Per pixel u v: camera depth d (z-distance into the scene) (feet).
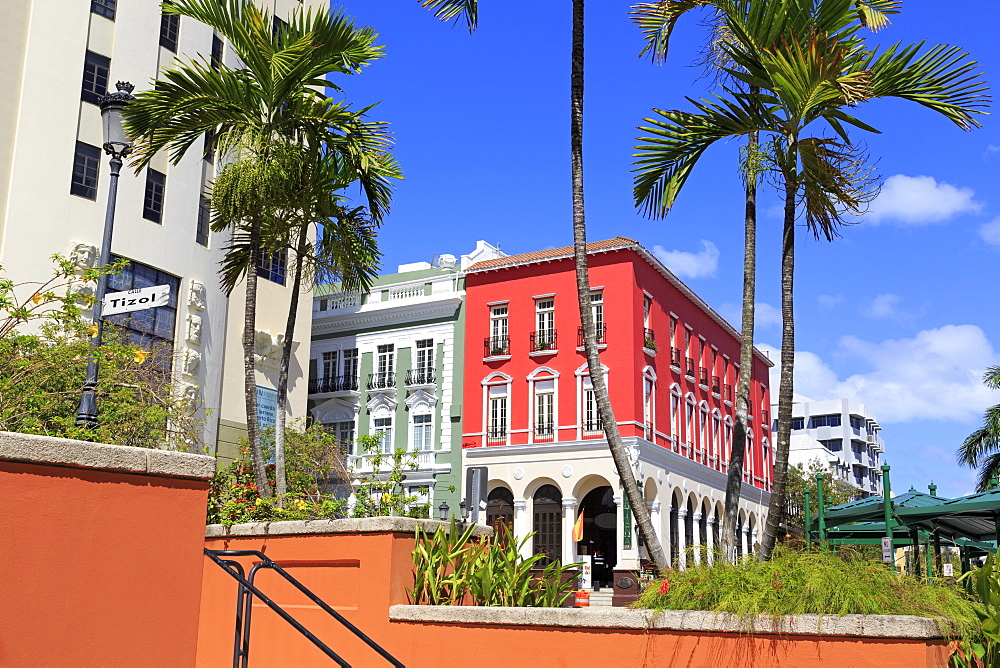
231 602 32.48
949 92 32.37
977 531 65.00
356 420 134.31
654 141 36.40
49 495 14.76
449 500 124.16
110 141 35.76
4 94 73.20
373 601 28.66
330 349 139.64
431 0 39.22
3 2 74.13
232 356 93.86
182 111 43.98
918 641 20.62
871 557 25.93
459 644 26.68
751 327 36.37
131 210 80.02
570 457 118.62
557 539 119.96
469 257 137.18
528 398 124.06
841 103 32.76
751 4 32.99
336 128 45.52
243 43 43.60
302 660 29.96
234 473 43.78
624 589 78.59
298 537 31.27
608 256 122.83
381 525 29.01
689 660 23.30
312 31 42.73
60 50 76.79
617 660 24.21
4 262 70.64
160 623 15.88
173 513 16.46
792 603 22.74
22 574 14.23
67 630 14.61
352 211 49.21
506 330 127.95
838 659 21.45
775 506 31.86
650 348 122.83
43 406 33.40
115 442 45.29
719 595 24.13
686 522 133.18
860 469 318.45
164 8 43.50
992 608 23.66
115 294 32.99
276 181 43.93
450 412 127.44
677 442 130.52
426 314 133.08
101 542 15.30
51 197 74.18
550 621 25.35
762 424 174.29
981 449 105.60
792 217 33.99
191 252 85.56
